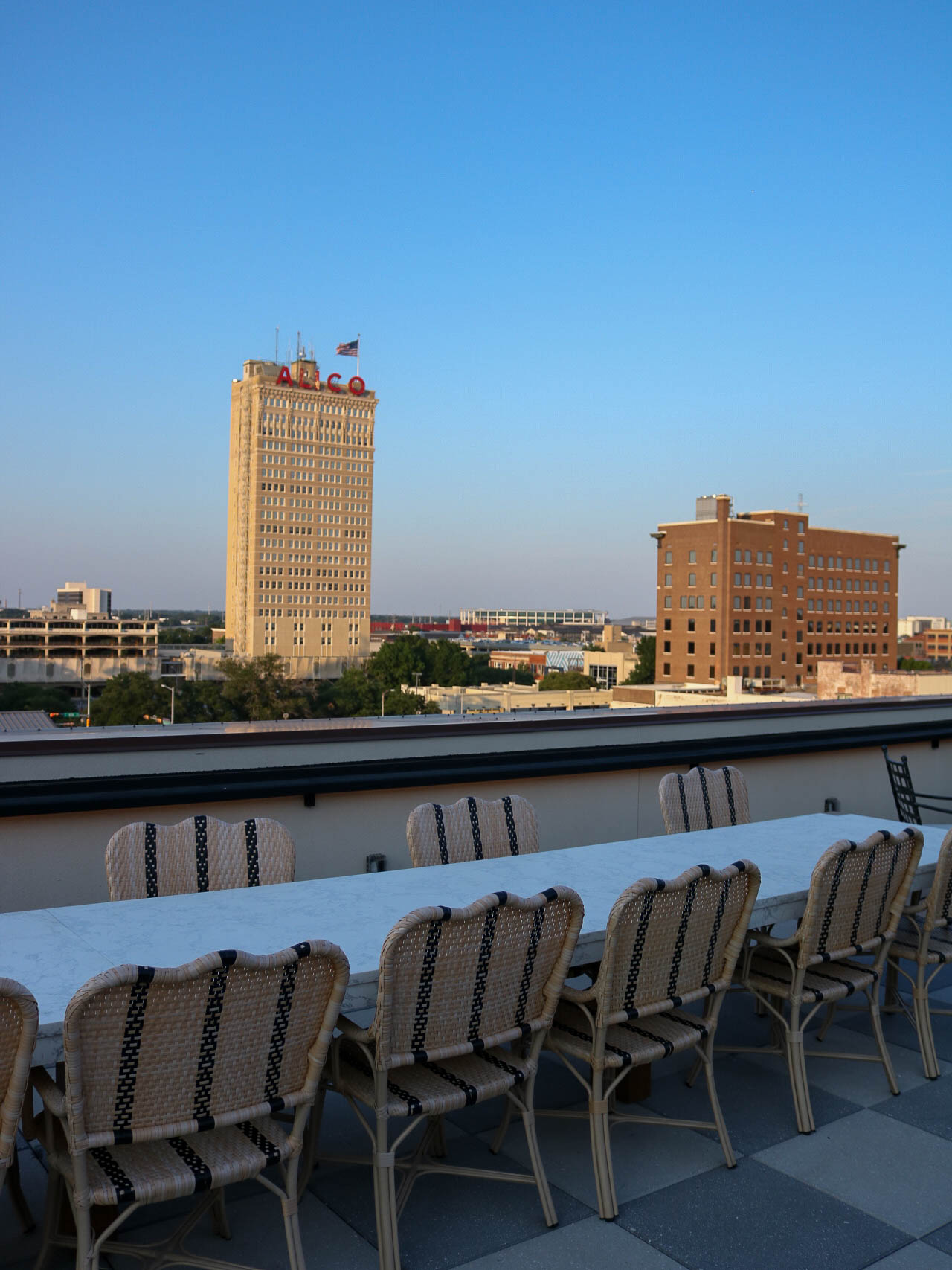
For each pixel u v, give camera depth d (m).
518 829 4.01
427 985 2.41
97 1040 1.94
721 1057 3.76
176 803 4.16
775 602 119.38
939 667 135.88
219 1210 2.47
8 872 3.93
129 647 184.38
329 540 188.25
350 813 4.73
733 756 5.97
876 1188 2.77
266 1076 2.18
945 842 3.51
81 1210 1.98
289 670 179.62
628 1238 2.51
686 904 2.83
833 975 3.42
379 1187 2.35
